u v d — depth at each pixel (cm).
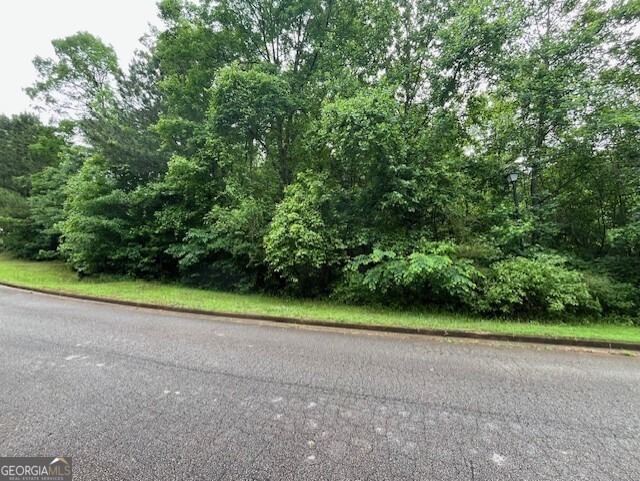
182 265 1190
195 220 1282
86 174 1305
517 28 1009
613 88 1046
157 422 276
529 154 1084
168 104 1419
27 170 2470
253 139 1352
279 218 964
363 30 1338
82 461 225
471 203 1112
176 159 1188
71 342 496
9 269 1562
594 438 270
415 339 582
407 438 262
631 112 926
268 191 1352
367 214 1036
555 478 220
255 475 213
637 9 987
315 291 1012
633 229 879
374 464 228
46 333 544
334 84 1152
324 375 391
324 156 1199
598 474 225
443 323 678
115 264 1339
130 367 400
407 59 1280
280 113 1227
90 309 760
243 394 333
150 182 1388
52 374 374
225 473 214
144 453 234
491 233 990
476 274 809
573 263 981
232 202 1188
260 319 704
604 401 341
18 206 2138
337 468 222
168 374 381
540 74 1057
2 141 2480
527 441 262
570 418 302
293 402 318
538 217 1052
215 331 589
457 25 1024
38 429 262
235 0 1315
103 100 1476
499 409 316
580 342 566
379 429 273
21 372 379
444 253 853
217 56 1401
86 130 1419
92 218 1244
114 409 296
